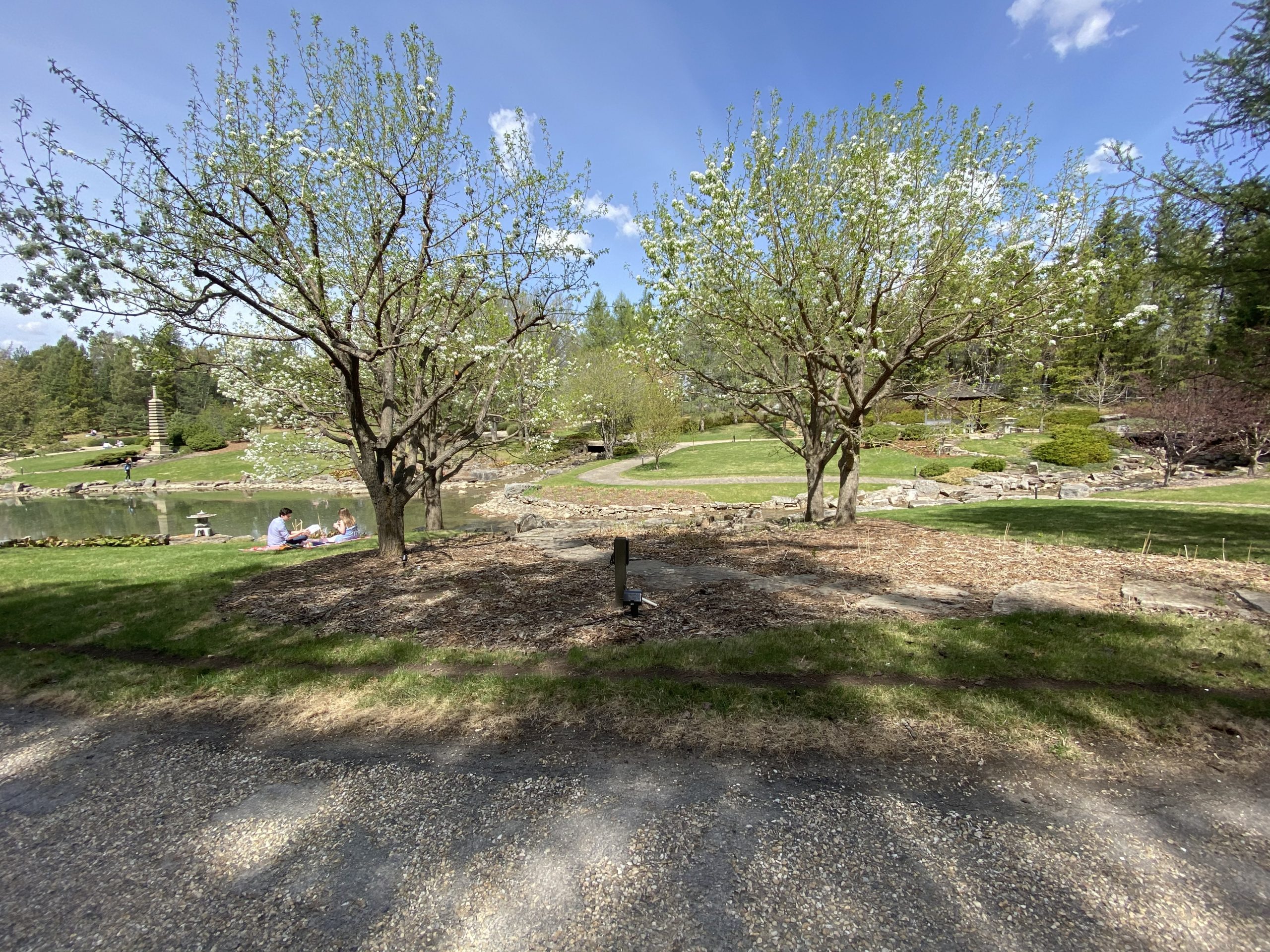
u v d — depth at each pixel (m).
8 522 22.20
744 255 7.59
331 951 2.20
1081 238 7.59
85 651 5.34
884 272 7.66
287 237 6.53
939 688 3.91
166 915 2.41
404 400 10.20
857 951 2.12
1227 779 3.01
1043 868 2.48
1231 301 7.57
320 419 9.34
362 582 7.25
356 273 7.22
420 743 3.62
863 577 6.73
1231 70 6.96
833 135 8.16
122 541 13.12
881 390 9.57
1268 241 6.62
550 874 2.53
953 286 8.17
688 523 13.44
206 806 3.12
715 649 4.61
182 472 39.50
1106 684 3.94
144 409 61.41
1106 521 11.16
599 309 46.41
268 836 2.86
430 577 7.39
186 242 5.94
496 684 4.23
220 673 4.66
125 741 3.82
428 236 6.90
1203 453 21.00
